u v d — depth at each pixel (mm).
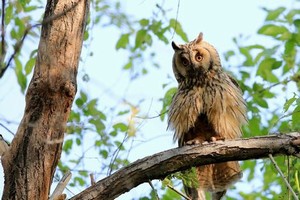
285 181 7898
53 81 8227
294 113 10477
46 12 8531
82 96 13008
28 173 8234
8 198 8195
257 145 8391
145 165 8422
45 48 8328
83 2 8617
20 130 8266
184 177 9203
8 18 10961
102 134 12539
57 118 8266
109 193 8352
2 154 8383
